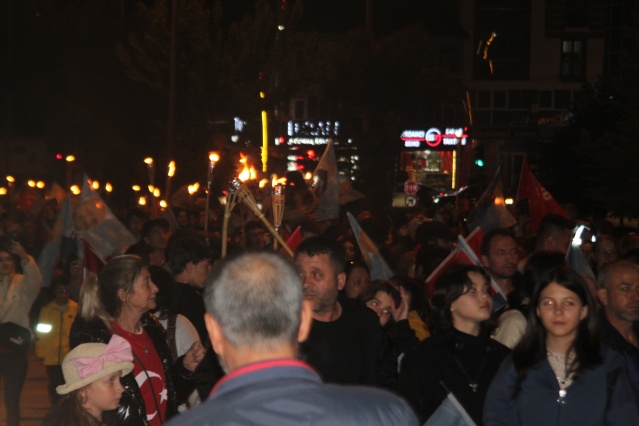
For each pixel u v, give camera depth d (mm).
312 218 13234
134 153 36469
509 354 5512
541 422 5188
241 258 3010
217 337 3004
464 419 5480
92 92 36906
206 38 29953
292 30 31000
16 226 14320
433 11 66250
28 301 9555
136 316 6023
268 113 31250
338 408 2844
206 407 2832
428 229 11227
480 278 6047
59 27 37469
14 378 9484
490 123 68062
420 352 5988
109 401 5328
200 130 29281
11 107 38938
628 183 27828
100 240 9945
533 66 67938
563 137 36844
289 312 2924
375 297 6820
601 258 10062
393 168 36562
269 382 2852
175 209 18203
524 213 18531
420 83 38938
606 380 5156
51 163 38469
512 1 67875
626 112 29906
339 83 38906
